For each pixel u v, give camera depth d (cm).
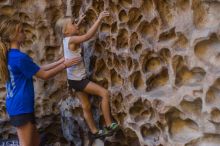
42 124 451
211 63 294
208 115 293
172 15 320
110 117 371
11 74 336
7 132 459
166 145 324
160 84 339
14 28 333
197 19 301
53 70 340
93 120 381
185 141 310
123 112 363
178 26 311
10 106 342
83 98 374
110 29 367
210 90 292
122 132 371
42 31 436
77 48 360
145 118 349
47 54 439
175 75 317
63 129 437
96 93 368
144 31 342
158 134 340
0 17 434
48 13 431
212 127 294
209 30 290
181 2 310
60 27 388
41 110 446
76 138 422
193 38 298
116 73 372
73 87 370
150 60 341
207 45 298
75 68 364
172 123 324
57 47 437
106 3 363
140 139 347
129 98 354
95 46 383
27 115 342
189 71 311
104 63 380
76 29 364
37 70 335
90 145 407
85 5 388
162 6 324
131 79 352
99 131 370
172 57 315
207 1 292
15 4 431
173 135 322
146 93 339
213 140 298
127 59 353
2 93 452
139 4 336
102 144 394
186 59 306
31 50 439
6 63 334
